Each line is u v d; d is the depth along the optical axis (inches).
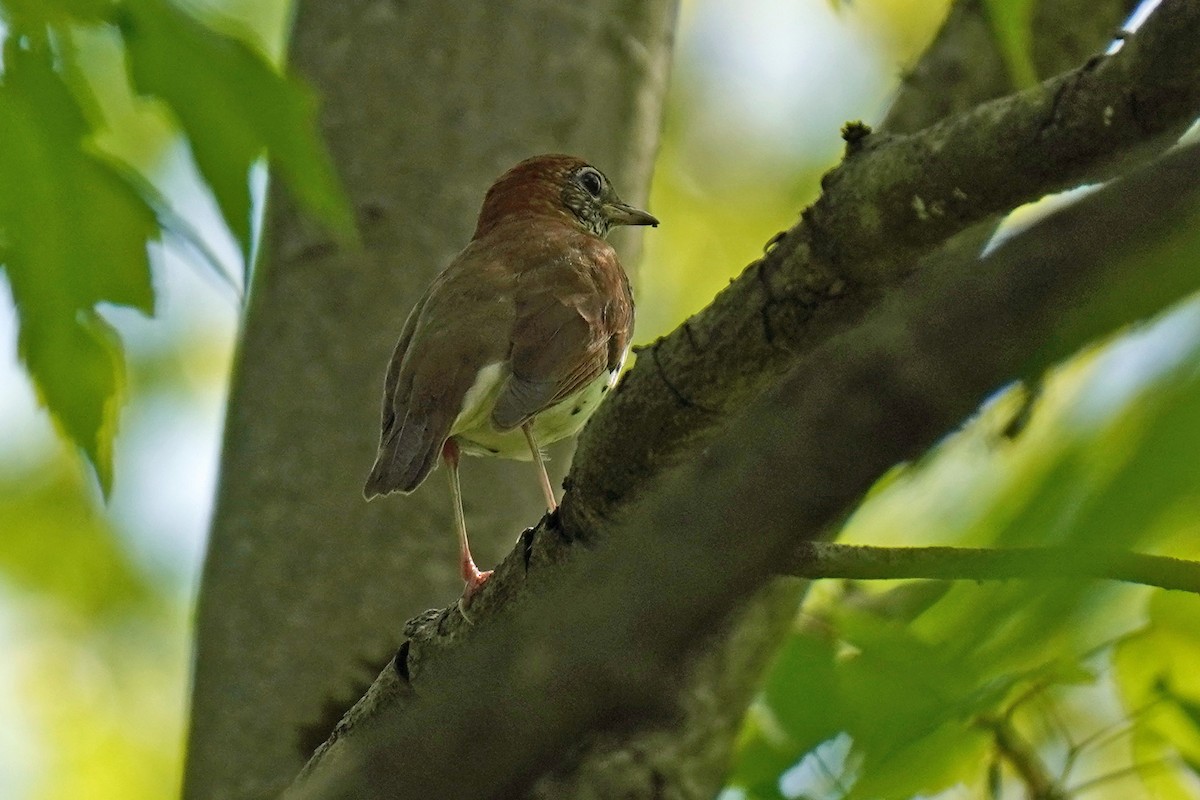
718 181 831.7
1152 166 144.6
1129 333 131.6
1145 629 376.2
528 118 540.1
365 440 496.7
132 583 714.8
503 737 205.3
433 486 497.7
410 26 540.4
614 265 525.3
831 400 159.2
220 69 319.0
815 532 166.7
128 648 717.3
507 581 331.3
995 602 189.8
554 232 517.7
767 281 287.9
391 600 480.7
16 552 710.5
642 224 554.3
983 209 265.3
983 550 191.3
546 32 547.8
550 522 326.6
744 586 170.1
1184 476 118.4
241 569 487.8
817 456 160.6
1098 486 130.8
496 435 494.0
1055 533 141.6
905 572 263.7
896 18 834.8
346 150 530.3
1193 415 119.0
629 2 563.8
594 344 492.7
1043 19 457.1
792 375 165.9
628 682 188.1
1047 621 153.5
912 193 267.0
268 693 470.6
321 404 501.7
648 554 173.6
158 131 547.5
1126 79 241.1
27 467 708.7
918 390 155.3
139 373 687.1
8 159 323.9
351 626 477.1
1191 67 234.5
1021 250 147.6
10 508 706.8
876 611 431.2
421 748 213.8
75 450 342.6
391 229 520.4
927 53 465.7
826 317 285.4
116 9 312.8
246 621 480.7
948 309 152.3
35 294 333.1
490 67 540.1
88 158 327.9
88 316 336.5
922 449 159.2
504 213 530.6
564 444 539.8
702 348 294.8
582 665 187.9
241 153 326.3
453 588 486.3
